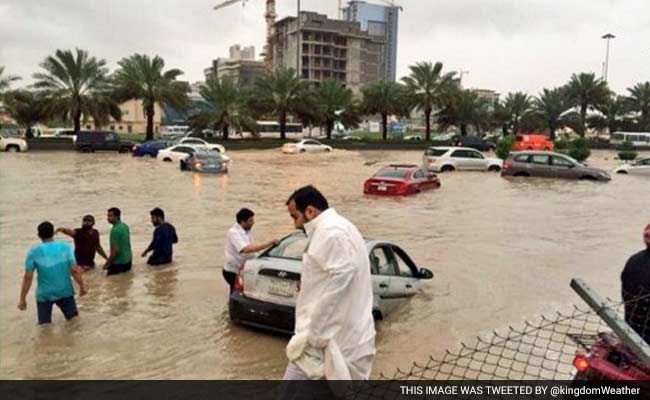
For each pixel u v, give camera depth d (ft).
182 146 124.36
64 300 22.54
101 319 23.04
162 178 89.25
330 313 9.66
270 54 546.67
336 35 545.44
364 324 10.05
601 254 37.45
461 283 29.53
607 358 12.12
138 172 98.48
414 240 42.06
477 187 80.94
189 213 54.19
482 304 25.70
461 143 189.78
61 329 21.76
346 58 558.15
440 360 18.69
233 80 192.44
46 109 168.25
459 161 108.37
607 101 255.29
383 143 206.90
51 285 22.12
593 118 276.21
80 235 31.68
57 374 17.63
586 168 90.84
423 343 20.66
